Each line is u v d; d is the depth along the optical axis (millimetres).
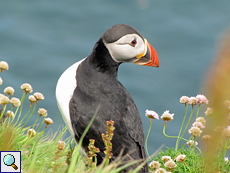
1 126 8641
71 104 8188
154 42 53438
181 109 38844
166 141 32375
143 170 7703
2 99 8578
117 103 8289
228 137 7898
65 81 8547
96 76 8500
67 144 10242
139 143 8062
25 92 9117
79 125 8031
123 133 7891
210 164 6637
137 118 8430
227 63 3137
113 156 7734
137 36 8625
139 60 8930
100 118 7926
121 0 63906
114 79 8734
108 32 8445
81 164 8367
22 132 9758
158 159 9812
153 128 33938
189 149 10086
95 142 7910
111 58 8516
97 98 8227
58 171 6809
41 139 9898
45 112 9180
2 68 8812
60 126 11039
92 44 53750
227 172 8555
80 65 8859
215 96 3367
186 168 9172
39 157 8344
